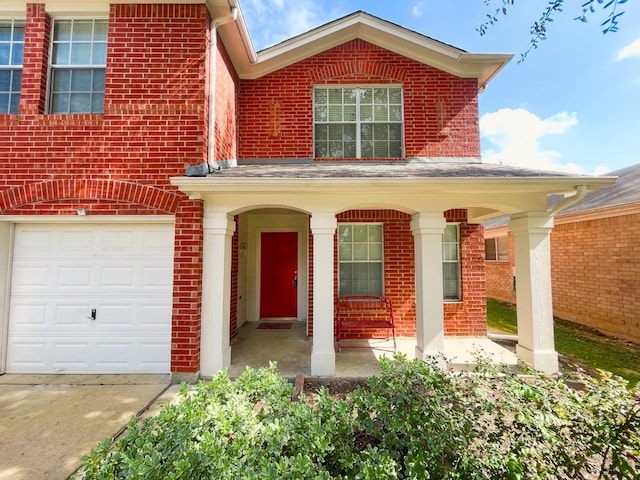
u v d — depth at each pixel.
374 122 7.30
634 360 6.08
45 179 5.12
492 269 14.06
